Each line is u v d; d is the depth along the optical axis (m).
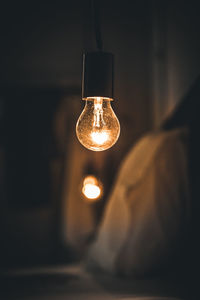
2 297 1.18
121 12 2.02
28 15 2.08
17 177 2.06
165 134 1.42
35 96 2.06
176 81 1.40
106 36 2.01
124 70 2.01
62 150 2.06
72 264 1.96
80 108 2.04
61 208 2.06
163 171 1.37
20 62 2.06
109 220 1.46
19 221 2.09
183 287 1.19
